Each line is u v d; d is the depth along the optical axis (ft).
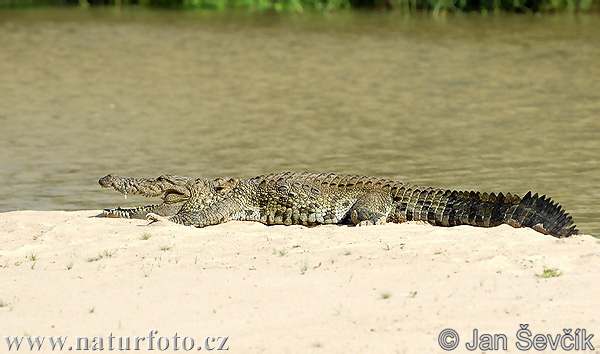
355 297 33.83
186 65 139.13
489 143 81.20
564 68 130.93
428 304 32.94
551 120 92.84
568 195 60.80
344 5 239.09
